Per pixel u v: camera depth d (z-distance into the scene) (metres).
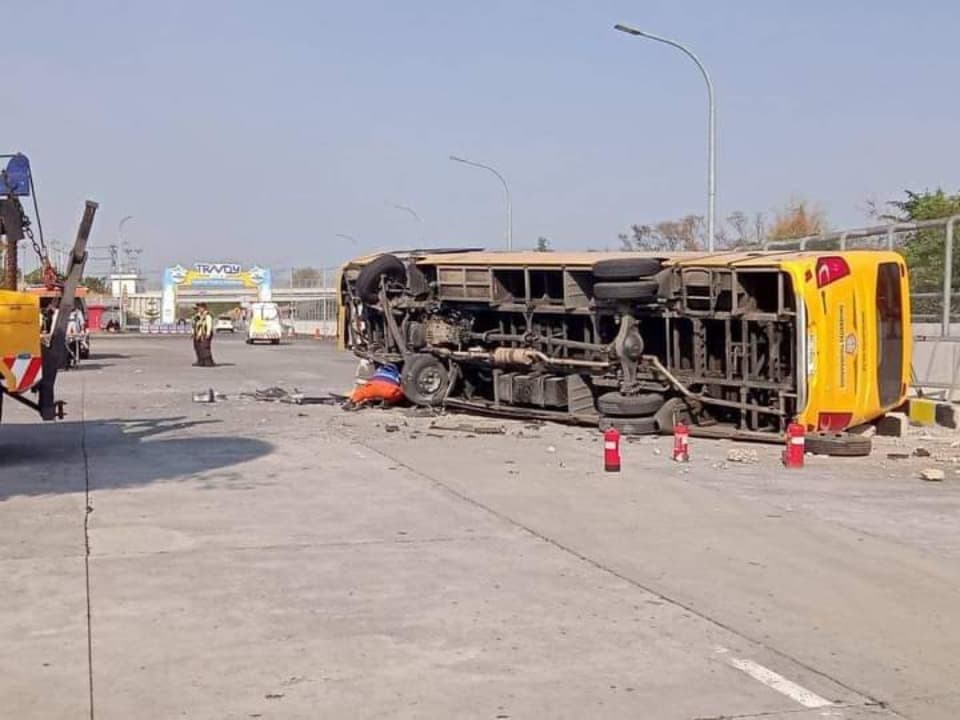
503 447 17.14
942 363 20.55
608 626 7.75
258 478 14.08
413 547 10.19
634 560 9.70
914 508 12.10
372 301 22.88
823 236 22.80
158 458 15.92
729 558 9.77
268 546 10.21
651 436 18.41
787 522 11.33
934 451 16.67
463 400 22.52
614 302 18.62
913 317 21.55
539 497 12.70
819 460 15.72
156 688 6.52
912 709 6.21
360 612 8.09
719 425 18.47
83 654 7.15
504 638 7.48
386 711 6.14
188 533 10.77
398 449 16.88
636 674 6.76
